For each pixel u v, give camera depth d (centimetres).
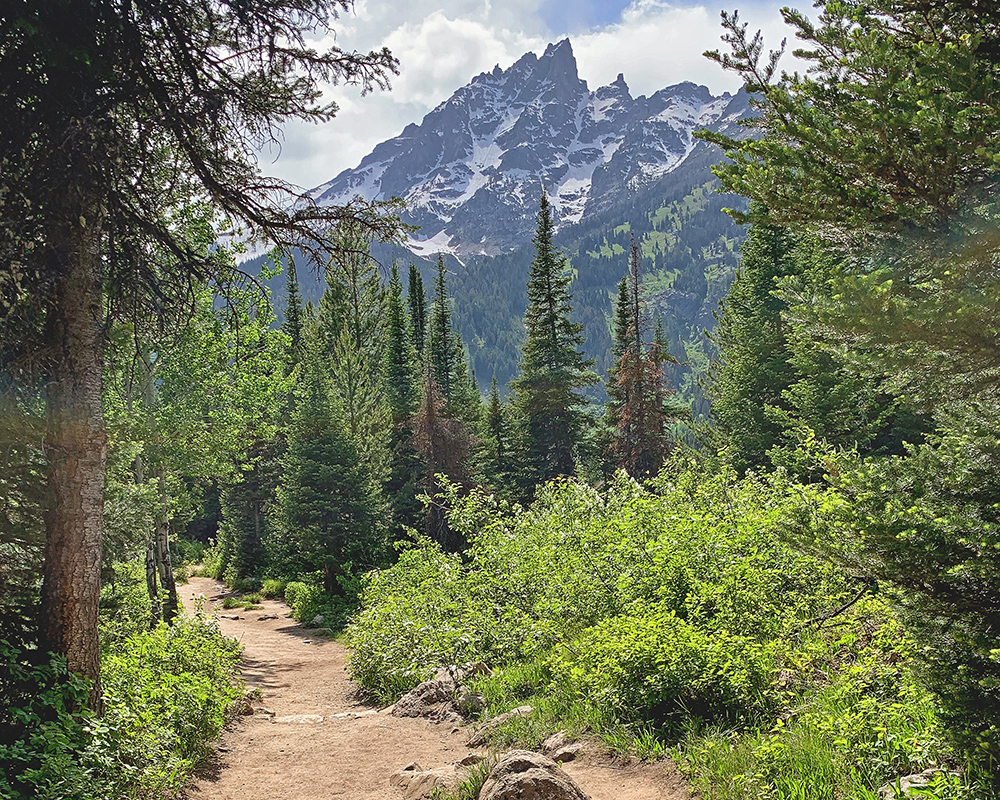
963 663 430
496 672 1102
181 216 784
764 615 851
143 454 1958
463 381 4888
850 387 1828
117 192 609
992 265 391
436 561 1705
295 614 2945
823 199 442
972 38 384
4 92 554
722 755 592
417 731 948
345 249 735
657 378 3894
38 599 669
